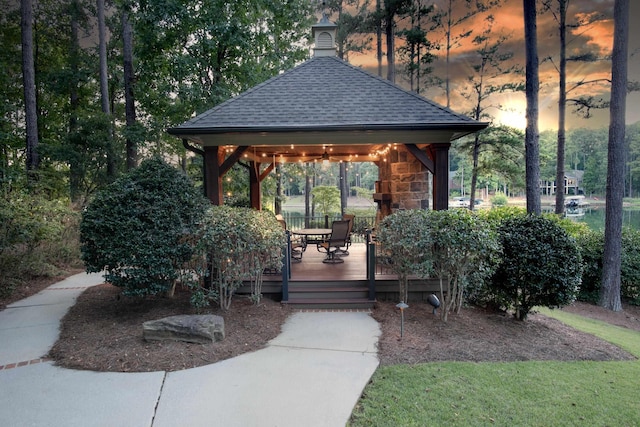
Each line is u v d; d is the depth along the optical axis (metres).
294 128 6.25
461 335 4.93
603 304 9.09
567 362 4.30
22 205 7.56
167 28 12.00
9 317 5.54
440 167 6.67
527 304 5.70
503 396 3.41
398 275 5.80
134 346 4.35
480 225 5.22
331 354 4.25
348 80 7.55
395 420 3.00
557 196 15.09
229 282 6.04
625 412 3.21
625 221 20.58
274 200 17.58
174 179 5.66
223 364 3.97
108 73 16.83
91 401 3.25
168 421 2.96
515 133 16.83
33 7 15.64
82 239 5.23
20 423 2.93
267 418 3.01
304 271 7.08
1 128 12.87
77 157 13.41
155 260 5.14
